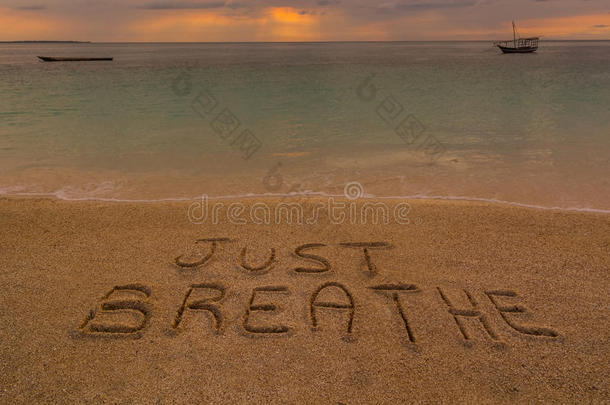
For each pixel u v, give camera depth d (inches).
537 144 365.7
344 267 176.6
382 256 185.3
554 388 116.0
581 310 147.3
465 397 113.5
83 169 314.2
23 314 146.9
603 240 195.5
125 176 300.2
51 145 378.3
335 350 130.5
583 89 712.4
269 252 189.2
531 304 150.9
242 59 2087.8
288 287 163.0
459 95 669.3
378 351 130.1
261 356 128.2
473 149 356.5
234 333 138.0
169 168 318.0
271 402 112.1
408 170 307.0
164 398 113.7
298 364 125.1
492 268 174.4
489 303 151.8
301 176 298.2
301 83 878.4
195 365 124.7
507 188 267.1
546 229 207.9
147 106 584.1
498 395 114.0
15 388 116.8
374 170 308.5
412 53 2945.4
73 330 138.8
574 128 421.4
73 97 661.9
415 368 123.3
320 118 500.4
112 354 129.0
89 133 425.1
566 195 253.1
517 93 678.5
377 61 1788.9
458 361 125.8
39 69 1315.2
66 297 156.6
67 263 180.4
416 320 143.6
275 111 549.6
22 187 275.6
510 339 134.3
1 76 1040.2
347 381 118.9
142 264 179.6
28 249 192.4
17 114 520.4
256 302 153.8
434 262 179.6
